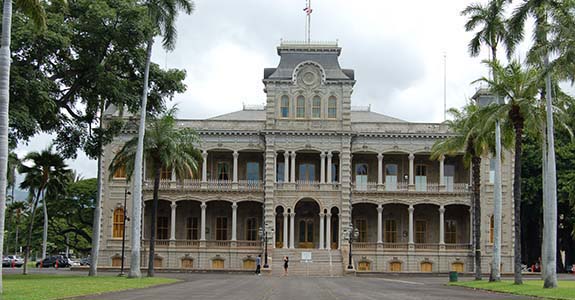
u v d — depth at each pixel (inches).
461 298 1563.7
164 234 3705.7
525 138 3612.2
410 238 3617.1
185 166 2746.1
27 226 4653.1
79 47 2177.7
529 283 2159.2
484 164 3622.0
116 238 3572.8
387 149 3649.1
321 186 3577.8
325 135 3590.1
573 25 1873.8
